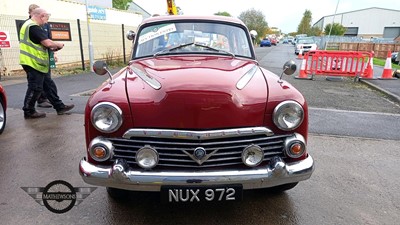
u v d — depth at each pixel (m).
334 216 2.71
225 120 2.26
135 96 2.33
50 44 5.32
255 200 2.95
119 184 2.31
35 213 2.70
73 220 2.61
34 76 5.34
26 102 5.46
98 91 2.45
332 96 7.84
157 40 3.69
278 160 2.34
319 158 3.95
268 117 2.36
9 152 4.02
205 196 2.30
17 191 3.05
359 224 2.60
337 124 5.40
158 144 2.30
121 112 2.27
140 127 2.28
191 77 2.49
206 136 2.22
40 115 5.63
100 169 2.33
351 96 7.91
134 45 3.71
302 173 2.41
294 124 2.38
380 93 8.39
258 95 2.39
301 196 3.03
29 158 3.83
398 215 2.74
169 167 2.33
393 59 23.28
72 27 13.73
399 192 3.13
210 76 2.53
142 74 2.71
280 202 2.92
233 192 2.31
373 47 30.95
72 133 4.77
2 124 4.78
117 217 2.66
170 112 2.24
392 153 4.16
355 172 3.57
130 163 2.35
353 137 4.75
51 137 4.59
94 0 19.20
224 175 2.26
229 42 3.71
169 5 9.00
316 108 6.49
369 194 3.09
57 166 3.61
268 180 2.33
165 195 2.29
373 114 6.10
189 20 3.85
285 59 20.69
